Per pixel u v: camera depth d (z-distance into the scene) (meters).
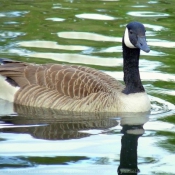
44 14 23.67
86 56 19.17
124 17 23.36
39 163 12.28
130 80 15.97
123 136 13.93
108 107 15.59
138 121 15.02
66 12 24.02
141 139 13.78
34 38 20.72
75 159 12.53
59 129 14.30
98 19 23.08
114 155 12.79
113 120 15.09
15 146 13.14
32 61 18.47
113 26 22.12
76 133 14.05
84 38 20.84
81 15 23.59
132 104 15.72
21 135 13.81
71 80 15.88
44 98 15.82
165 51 19.80
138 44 15.61
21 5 25.11
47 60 18.59
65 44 20.22
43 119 14.96
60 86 15.86
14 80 16.28
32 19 22.92
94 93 15.66
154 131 14.33
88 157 12.67
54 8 24.67
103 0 26.27
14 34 21.11
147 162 12.52
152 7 25.09
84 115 15.35
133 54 15.96
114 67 18.39
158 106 16.06
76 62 18.59
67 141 13.51
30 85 16.06
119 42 20.52
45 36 20.97
